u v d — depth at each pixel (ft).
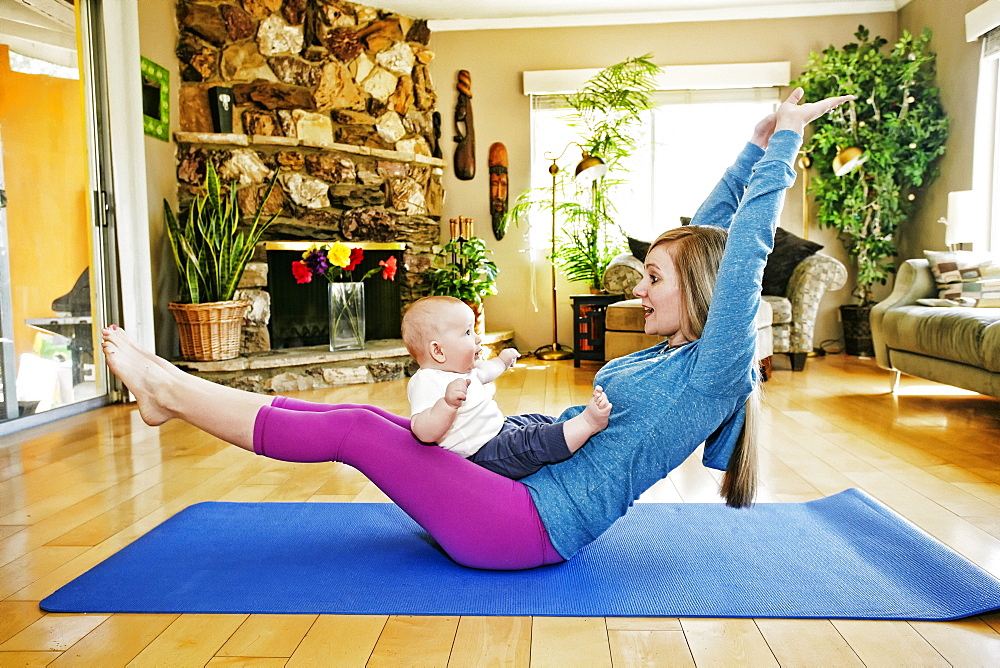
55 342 11.71
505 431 5.49
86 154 12.59
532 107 19.93
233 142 15.75
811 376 15.65
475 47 19.88
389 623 4.70
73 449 9.67
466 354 5.40
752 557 5.72
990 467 8.41
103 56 12.93
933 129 17.39
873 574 5.35
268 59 16.78
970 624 4.63
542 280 20.43
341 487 7.93
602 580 5.32
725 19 19.36
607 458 5.27
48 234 11.53
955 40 16.87
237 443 5.33
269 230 16.35
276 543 6.15
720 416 5.24
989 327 10.21
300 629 4.63
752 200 5.01
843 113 18.25
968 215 15.10
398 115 18.84
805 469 8.43
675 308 5.40
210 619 4.78
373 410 5.85
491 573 5.49
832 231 19.74
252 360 14.48
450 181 20.16
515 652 4.32
